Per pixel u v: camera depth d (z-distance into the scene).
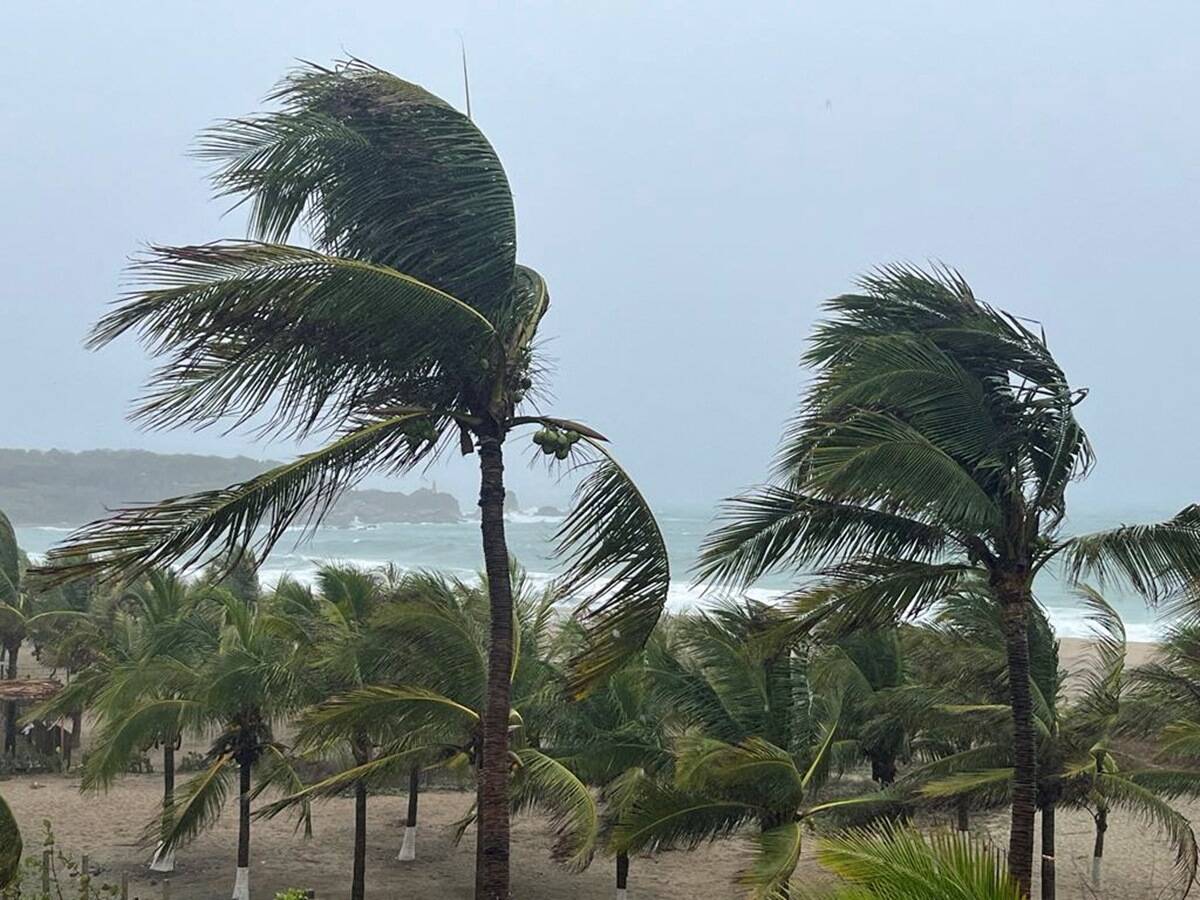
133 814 23.00
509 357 10.62
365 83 10.15
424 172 10.13
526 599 17.05
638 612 10.55
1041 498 11.82
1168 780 15.64
